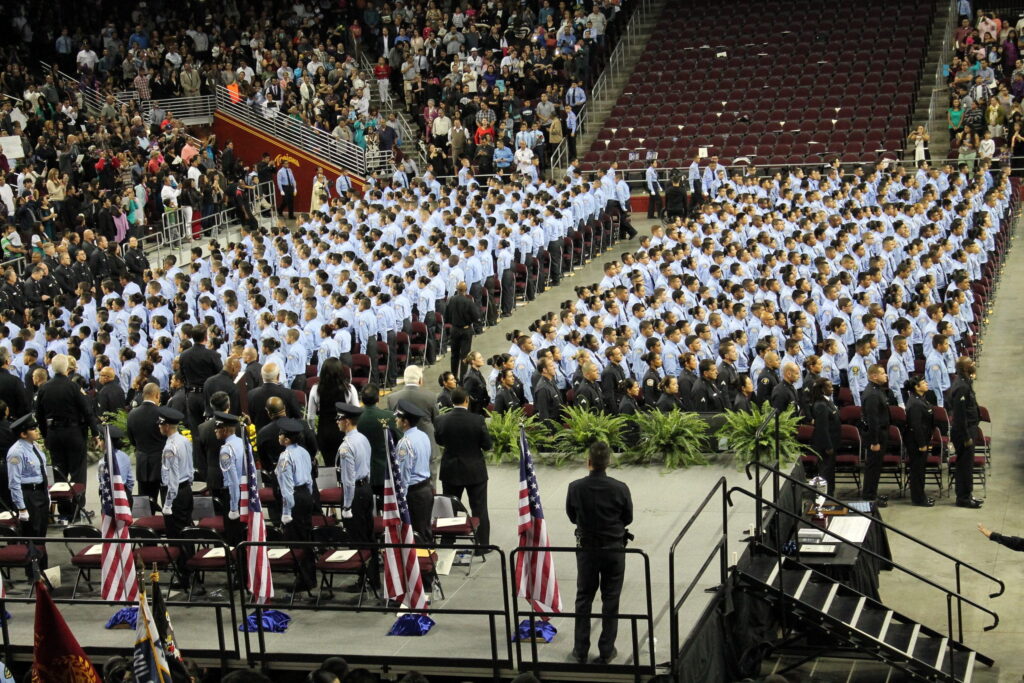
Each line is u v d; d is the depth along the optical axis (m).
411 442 15.54
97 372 23.52
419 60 47.28
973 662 15.62
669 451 19.86
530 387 23.94
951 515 20.58
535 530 14.44
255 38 47.97
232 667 14.36
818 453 20.23
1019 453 23.11
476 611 13.71
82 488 19.20
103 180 39.56
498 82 46.16
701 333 23.44
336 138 44.41
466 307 27.30
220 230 40.78
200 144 42.22
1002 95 42.00
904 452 21.19
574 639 13.98
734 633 15.60
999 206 34.69
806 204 34.84
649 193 41.56
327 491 17.22
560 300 33.28
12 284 30.22
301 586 15.97
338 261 30.34
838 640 16.88
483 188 42.00
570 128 44.84
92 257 32.88
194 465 20.30
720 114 44.94
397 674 14.05
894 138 42.53
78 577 16.38
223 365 22.77
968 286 27.05
